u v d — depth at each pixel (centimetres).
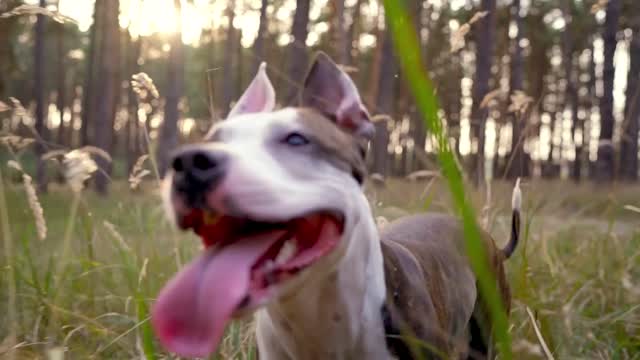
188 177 79
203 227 85
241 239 83
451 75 517
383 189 173
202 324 76
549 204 201
